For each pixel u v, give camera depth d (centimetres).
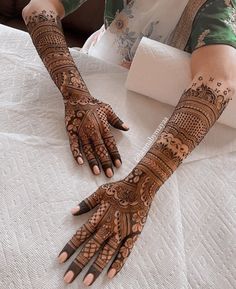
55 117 45
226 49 43
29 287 32
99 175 41
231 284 35
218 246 38
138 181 38
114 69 53
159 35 54
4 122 43
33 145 41
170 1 50
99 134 43
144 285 34
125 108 48
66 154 42
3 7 88
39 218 36
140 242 37
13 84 47
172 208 40
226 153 46
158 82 47
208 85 41
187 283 35
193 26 48
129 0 54
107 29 57
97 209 37
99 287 33
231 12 45
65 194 38
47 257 34
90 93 49
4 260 33
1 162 39
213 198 41
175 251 37
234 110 46
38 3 50
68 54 48
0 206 36
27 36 53
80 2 53
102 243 35
